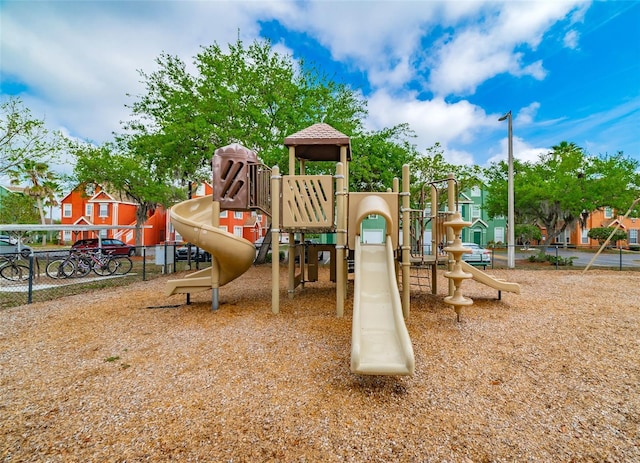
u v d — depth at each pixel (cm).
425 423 237
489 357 359
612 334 434
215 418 244
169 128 1085
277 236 552
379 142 1388
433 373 319
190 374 321
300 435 224
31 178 2708
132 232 2762
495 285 621
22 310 602
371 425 235
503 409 256
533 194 1420
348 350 379
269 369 330
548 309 574
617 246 2841
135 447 212
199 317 535
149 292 786
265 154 1127
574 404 263
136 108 1252
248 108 1150
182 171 1412
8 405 266
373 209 427
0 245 1509
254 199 584
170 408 259
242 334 441
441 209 1991
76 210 2936
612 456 202
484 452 206
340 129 1194
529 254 2231
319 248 833
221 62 1184
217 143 1224
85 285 916
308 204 552
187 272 1208
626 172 1547
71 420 244
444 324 481
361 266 423
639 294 712
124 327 484
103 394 283
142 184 2009
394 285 382
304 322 492
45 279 1051
